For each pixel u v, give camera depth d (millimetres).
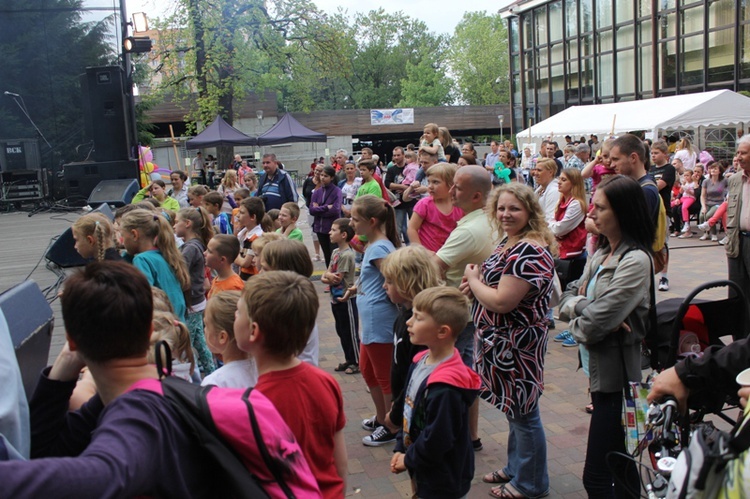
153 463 1322
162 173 22562
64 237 5988
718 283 2709
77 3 12258
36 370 2102
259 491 1444
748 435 1553
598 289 2986
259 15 27406
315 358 3529
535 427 3432
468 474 2787
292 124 22859
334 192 9695
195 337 5059
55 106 12438
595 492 3027
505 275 3127
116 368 1522
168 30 26891
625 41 28594
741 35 23078
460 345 4113
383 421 4371
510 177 12078
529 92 36031
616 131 17188
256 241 4984
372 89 77625
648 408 2748
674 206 13500
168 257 4301
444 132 8391
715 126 17188
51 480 1136
